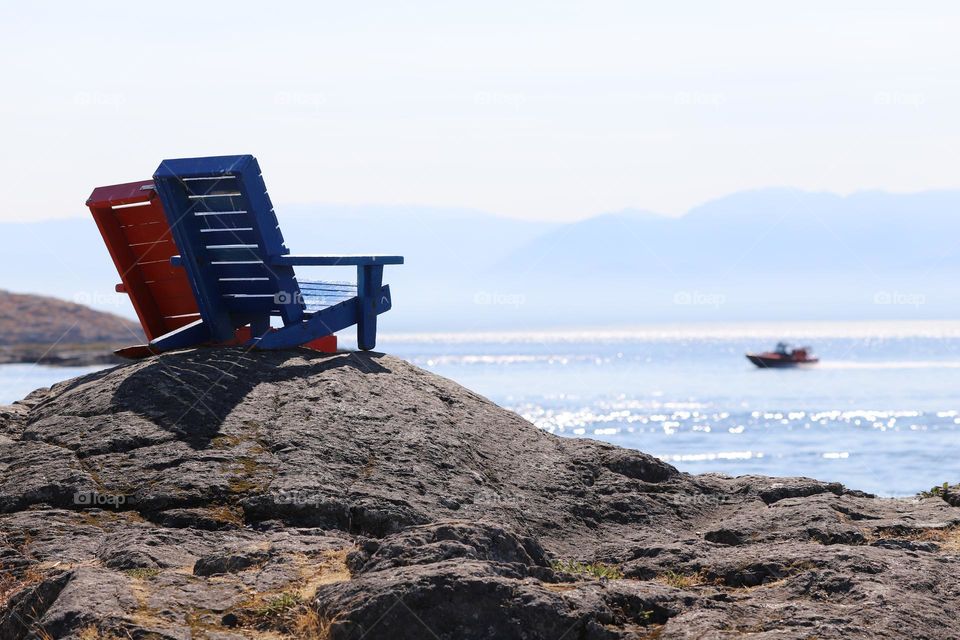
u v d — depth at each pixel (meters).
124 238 29.33
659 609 15.67
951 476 90.00
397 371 28.05
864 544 20.91
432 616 14.19
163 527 20.39
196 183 26.42
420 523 21.09
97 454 22.84
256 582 16.41
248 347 27.30
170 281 29.61
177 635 14.16
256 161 26.09
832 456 107.88
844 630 14.67
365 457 23.36
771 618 15.43
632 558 20.17
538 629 14.41
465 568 14.94
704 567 18.73
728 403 190.12
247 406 24.69
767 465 100.81
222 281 28.22
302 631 14.62
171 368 25.78
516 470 24.92
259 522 20.75
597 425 150.12
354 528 20.95
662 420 156.88
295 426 23.88
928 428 138.50
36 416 25.66
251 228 26.62
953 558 18.78
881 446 117.31
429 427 25.17
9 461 23.08
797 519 22.53
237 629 14.86
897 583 16.80
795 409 173.88
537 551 18.53
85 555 18.75
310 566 17.16
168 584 16.17
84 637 13.94
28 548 19.06
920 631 14.99
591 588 15.86
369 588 14.59
